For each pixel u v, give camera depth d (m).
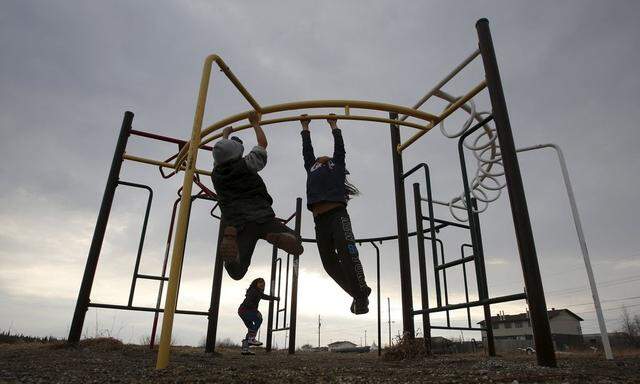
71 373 2.41
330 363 3.86
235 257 2.53
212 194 5.45
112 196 4.95
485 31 3.70
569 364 3.28
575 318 40.78
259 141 3.32
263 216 2.68
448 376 2.38
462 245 6.01
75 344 4.39
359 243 7.19
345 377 2.36
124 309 4.69
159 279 4.93
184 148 4.27
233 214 2.71
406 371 2.66
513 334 35.25
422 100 4.60
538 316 2.89
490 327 5.50
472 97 3.83
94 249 4.70
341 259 2.66
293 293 7.45
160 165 5.21
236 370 2.70
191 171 2.91
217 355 4.88
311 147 3.46
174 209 5.29
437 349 6.43
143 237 4.95
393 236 6.89
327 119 3.66
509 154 3.26
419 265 4.88
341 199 2.80
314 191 2.86
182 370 2.55
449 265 4.11
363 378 2.32
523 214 3.09
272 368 3.00
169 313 2.65
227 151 2.76
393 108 3.88
